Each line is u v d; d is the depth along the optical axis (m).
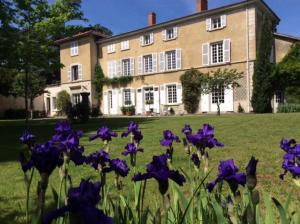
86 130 16.95
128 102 36.06
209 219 2.41
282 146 2.79
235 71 27.53
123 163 2.73
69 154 2.37
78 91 39.97
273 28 32.41
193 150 3.36
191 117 22.53
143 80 34.91
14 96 38.44
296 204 4.58
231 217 2.19
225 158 8.16
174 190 2.64
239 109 28.17
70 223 1.13
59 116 40.50
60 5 21.19
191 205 2.54
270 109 27.31
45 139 13.70
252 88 27.36
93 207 1.14
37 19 20.62
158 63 33.66
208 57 30.09
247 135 12.38
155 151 9.51
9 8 17.02
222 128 14.85
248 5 27.83
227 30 29.02
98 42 38.66
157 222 1.77
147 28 34.09
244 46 28.14
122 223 2.27
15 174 7.45
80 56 39.66
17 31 17.95
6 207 5.04
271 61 28.95
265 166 7.26
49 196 5.30
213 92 29.33
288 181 6.06
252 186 1.84
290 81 26.89
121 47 36.62
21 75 33.22
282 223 1.93
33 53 19.42
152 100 34.09
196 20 30.88
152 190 5.49
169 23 32.47
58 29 21.31
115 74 37.31
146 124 18.62
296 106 25.83
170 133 3.07
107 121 23.25
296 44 27.55
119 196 2.85
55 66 21.64
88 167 7.65
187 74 30.83
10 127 20.70
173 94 32.81
